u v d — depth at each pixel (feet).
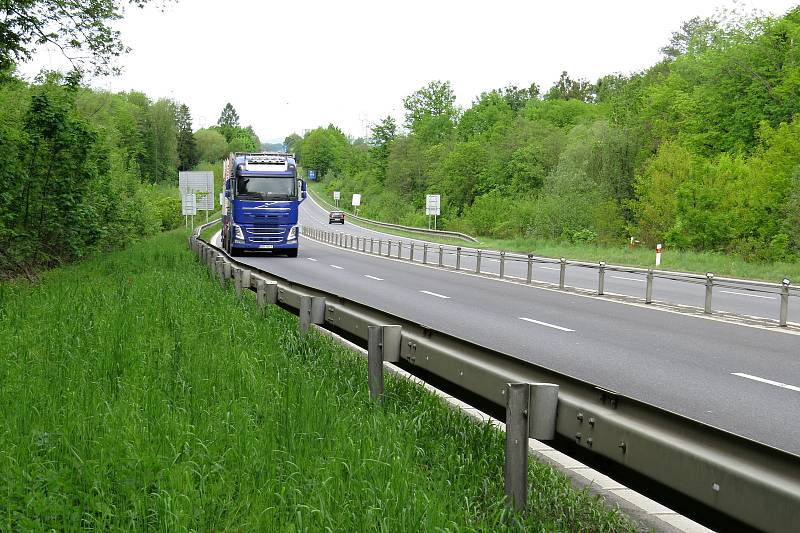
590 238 212.64
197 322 41.50
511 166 379.96
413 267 123.85
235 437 20.77
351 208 557.74
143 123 498.69
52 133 82.94
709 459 11.85
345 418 22.68
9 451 18.93
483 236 297.12
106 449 19.27
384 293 78.59
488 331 52.13
